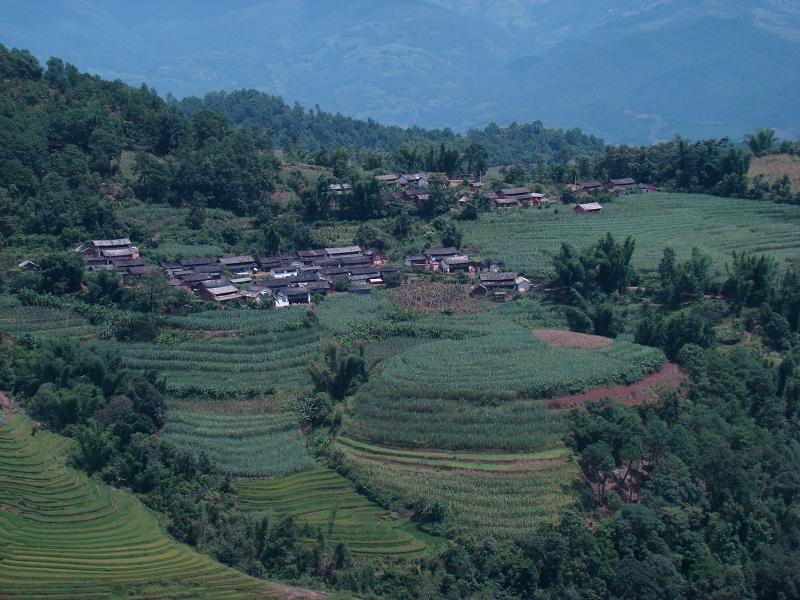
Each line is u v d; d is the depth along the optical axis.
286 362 127.12
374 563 91.25
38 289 143.00
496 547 93.31
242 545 92.06
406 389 117.75
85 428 105.50
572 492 102.44
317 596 85.56
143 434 107.25
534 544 92.44
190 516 95.06
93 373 115.62
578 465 106.44
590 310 150.00
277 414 116.62
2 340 128.12
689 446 109.31
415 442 109.31
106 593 83.12
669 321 137.75
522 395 117.19
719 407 120.31
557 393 117.94
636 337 138.88
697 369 127.44
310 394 120.06
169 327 137.88
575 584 92.38
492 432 110.19
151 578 85.69
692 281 154.50
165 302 142.88
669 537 99.19
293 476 104.81
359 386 120.44
